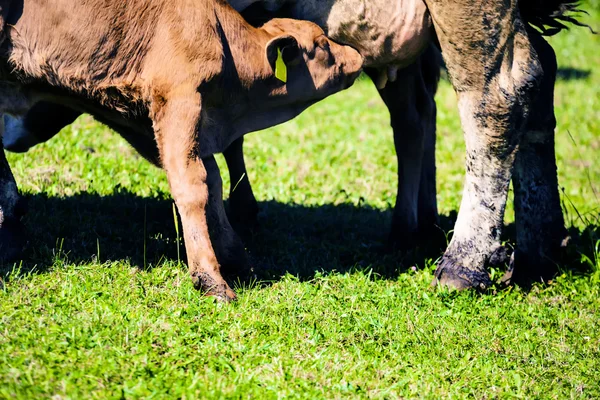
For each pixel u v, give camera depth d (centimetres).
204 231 734
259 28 824
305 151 1424
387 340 707
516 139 837
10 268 736
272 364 624
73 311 671
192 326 664
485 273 850
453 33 809
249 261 814
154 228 902
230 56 780
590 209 1223
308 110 1817
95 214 905
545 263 921
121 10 721
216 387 571
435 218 1011
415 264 912
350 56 856
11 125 926
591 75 2317
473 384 649
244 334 673
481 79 822
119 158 1137
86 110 789
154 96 736
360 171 1332
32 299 678
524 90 826
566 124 1736
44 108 902
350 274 862
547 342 745
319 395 586
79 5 714
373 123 1733
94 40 723
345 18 850
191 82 733
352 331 713
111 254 812
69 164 1079
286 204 1102
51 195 948
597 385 673
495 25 804
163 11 729
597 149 1609
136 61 735
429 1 815
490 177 838
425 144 1008
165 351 622
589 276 920
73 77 731
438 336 725
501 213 845
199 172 734
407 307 783
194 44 734
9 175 760
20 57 716
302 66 824
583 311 832
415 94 969
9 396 522
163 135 737
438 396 620
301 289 788
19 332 612
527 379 673
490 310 805
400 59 874
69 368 570
